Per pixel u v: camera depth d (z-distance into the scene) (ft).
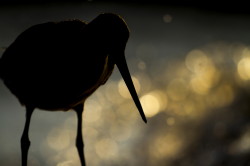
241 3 90.99
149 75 58.18
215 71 52.95
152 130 42.70
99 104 50.52
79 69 25.16
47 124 45.83
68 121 46.75
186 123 42.16
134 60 64.80
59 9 87.30
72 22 26.55
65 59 25.12
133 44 72.33
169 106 46.91
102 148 40.60
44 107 26.81
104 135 43.21
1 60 27.48
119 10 88.63
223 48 69.41
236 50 67.10
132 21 84.17
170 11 90.22
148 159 37.99
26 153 27.32
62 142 42.06
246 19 88.69
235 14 89.92
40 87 25.63
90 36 25.08
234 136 37.55
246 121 39.42
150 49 69.72
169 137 40.50
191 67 58.95
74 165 37.96
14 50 26.84
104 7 90.22
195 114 43.73
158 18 86.74
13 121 45.91
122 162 37.83
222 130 39.01
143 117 25.80
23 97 26.78
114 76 58.18
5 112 47.93
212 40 75.51
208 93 47.47
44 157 39.19
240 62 57.16
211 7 92.12
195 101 46.68
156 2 92.99
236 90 46.37
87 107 50.03
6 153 38.93
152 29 80.59
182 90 50.67
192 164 35.70
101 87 54.80
